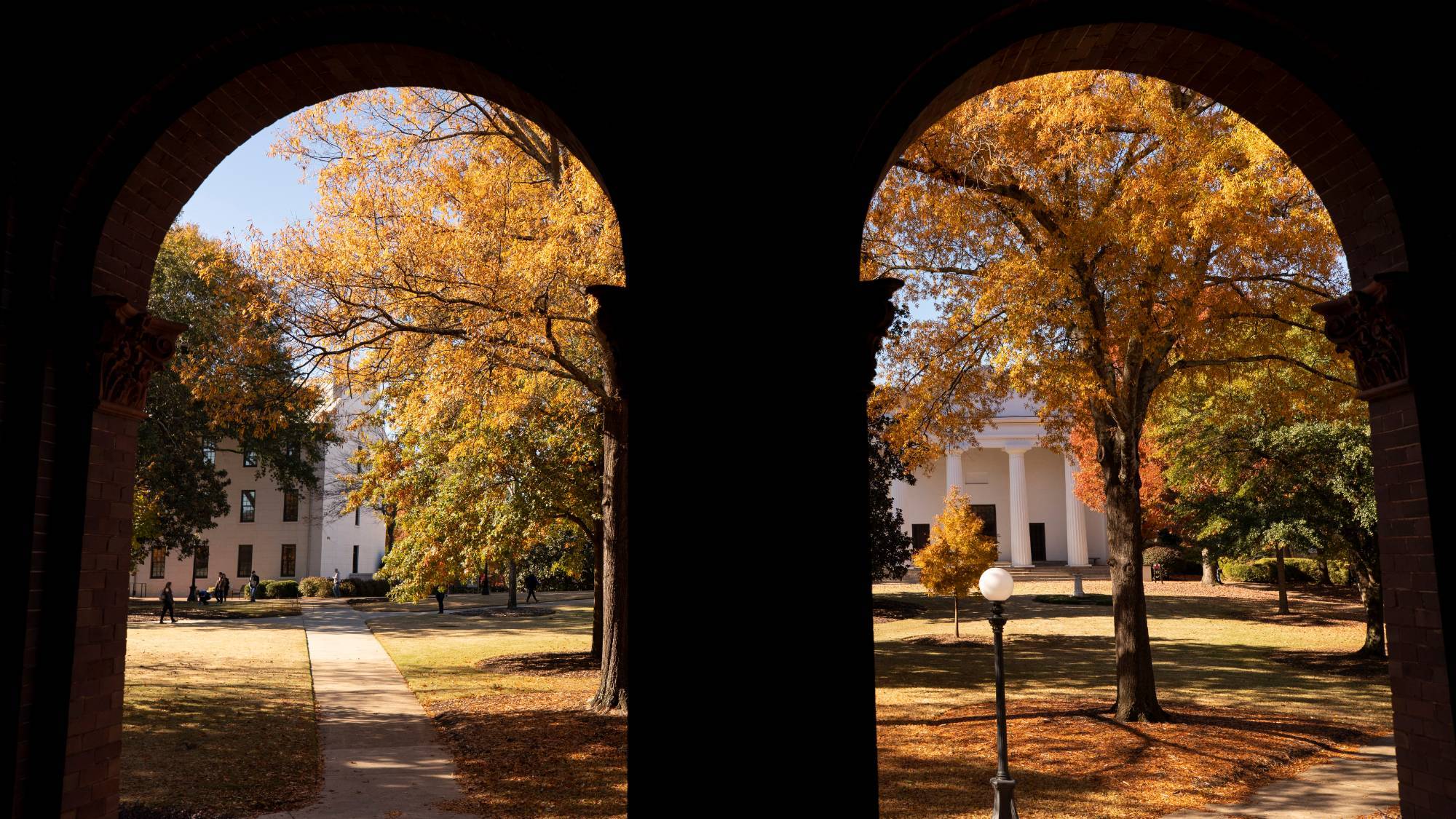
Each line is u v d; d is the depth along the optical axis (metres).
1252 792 8.72
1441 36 4.46
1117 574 12.27
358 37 4.64
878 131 4.47
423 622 29.06
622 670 13.02
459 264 11.16
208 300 29.28
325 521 47.50
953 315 12.19
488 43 4.61
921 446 13.91
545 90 4.55
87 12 4.59
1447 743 4.23
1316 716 12.34
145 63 4.56
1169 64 4.89
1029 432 45.53
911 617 28.56
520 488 16.20
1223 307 10.76
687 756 4.04
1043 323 11.26
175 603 39.41
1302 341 13.63
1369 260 4.86
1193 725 11.59
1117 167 10.95
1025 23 4.52
